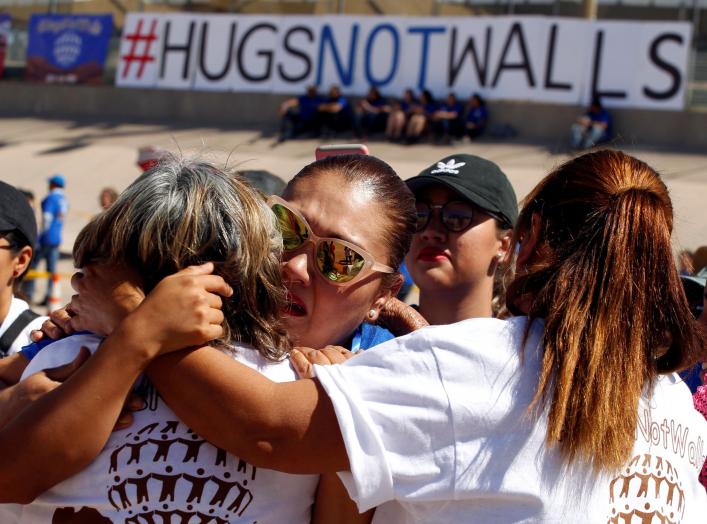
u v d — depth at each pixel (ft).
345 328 6.74
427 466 5.12
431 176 9.99
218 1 82.02
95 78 83.35
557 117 70.38
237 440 5.10
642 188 5.61
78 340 5.54
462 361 5.24
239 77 77.00
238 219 5.44
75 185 66.69
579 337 5.23
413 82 72.02
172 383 5.12
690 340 5.57
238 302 5.52
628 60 67.67
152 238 5.29
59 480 5.07
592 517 5.16
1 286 9.73
